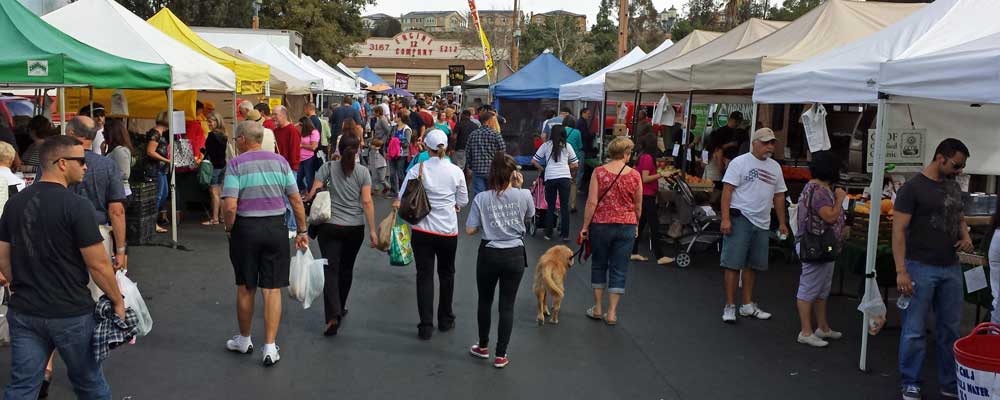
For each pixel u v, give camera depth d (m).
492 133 11.48
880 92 5.76
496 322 7.45
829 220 6.49
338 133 19.66
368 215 6.83
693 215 10.13
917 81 5.43
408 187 6.65
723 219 7.34
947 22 6.99
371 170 16.84
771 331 7.24
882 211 7.63
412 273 9.34
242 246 5.94
